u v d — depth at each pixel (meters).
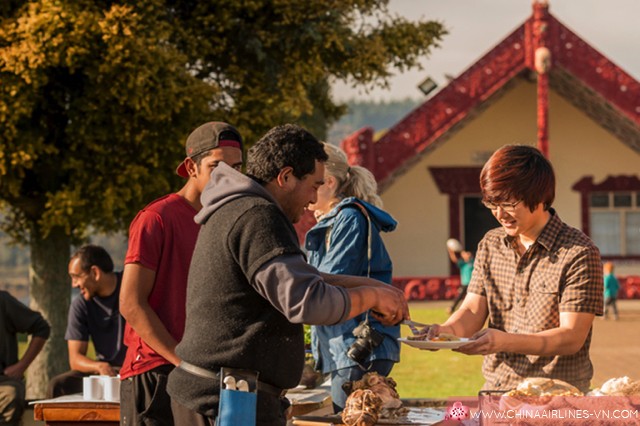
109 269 7.58
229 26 13.88
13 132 12.31
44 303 14.02
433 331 3.85
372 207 5.14
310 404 5.29
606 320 24.53
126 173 12.66
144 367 4.65
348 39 14.37
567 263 3.94
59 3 11.92
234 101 14.19
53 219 12.51
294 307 3.31
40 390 13.84
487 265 4.22
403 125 30.11
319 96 17.09
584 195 34.12
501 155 3.95
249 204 3.42
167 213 4.74
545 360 4.02
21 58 11.78
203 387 3.46
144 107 12.70
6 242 14.54
